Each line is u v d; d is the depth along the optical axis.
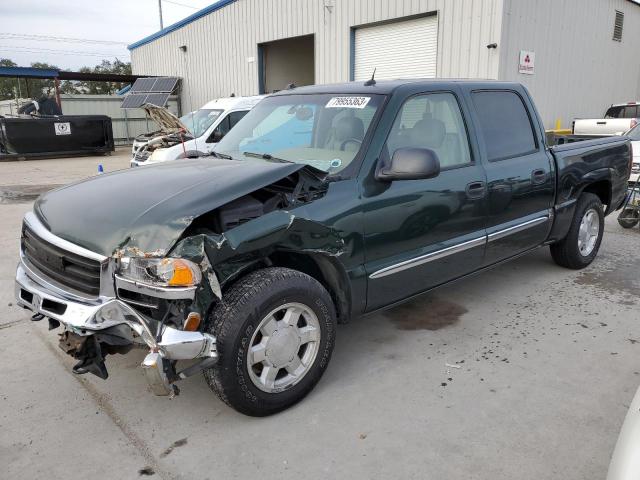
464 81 4.12
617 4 16.91
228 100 11.88
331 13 16.06
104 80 25.52
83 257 2.66
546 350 3.72
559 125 15.26
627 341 3.85
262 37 19.25
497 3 12.09
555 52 14.33
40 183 12.76
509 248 4.38
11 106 28.11
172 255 2.47
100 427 2.90
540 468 2.54
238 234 2.63
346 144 3.41
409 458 2.62
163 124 9.67
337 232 3.05
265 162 3.48
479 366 3.51
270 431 2.85
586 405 3.04
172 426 2.91
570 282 5.09
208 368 2.70
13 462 2.62
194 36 23.38
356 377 3.39
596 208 5.39
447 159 3.79
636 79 19.64
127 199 2.85
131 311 2.51
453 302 4.62
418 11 13.66
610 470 1.71
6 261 5.98
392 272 3.41
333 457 2.64
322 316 3.05
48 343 3.90
